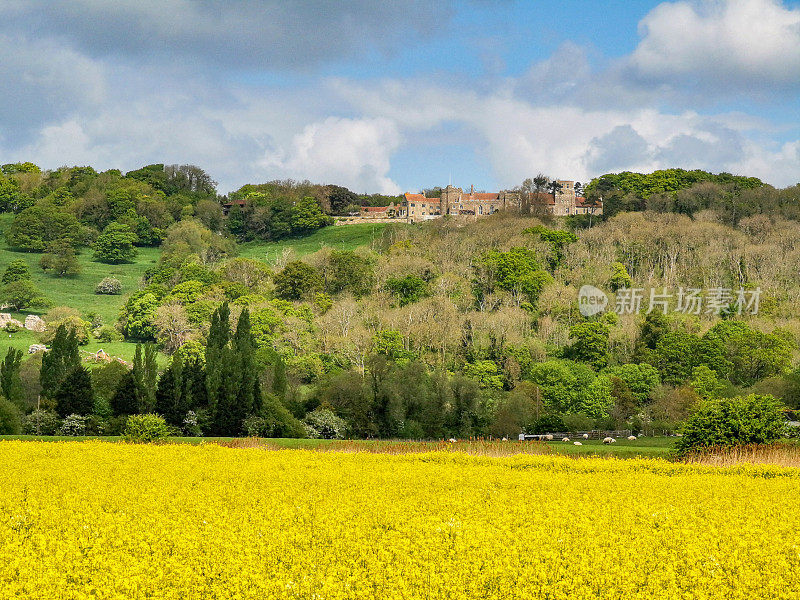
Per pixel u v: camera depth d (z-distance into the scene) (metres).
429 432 83.38
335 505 29.42
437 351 130.00
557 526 26.69
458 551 23.53
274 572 21.81
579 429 92.06
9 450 44.16
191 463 39.97
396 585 20.81
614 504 30.22
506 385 118.56
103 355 134.38
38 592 19.91
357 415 81.50
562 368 108.00
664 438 76.19
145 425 57.12
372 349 124.69
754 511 29.52
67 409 70.88
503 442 60.03
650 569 22.23
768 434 48.88
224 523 26.14
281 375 84.94
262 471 37.50
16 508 28.72
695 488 34.56
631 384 115.50
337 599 20.00
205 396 72.44
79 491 31.50
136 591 20.28
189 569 21.42
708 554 23.48
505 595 20.61
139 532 25.12
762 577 21.64
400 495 32.22
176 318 142.00
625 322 145.38
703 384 113.44
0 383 76.75
